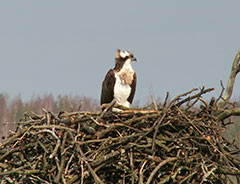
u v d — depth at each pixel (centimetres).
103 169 1152
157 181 1145
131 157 1117
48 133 1162
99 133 1158
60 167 1086
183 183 1127
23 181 1138
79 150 1100
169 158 1120
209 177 1162
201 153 1167
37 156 1155
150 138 1149
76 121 1161
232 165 1175
